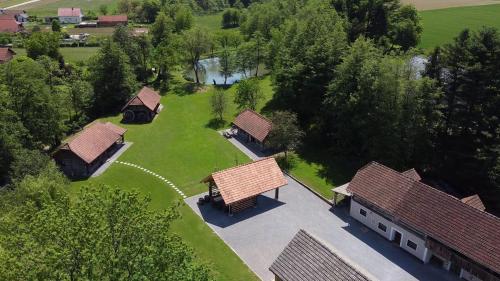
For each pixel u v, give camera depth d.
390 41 110.94
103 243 29.34
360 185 55.00
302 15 114.44
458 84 61.00
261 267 47.75
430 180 63.69
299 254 40.50
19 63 79.50
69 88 88.19
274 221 55.59
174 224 54.88
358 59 67.75
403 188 51.69
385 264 48.09
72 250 28.81
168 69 112.81
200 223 55.19
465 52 59.16
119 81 95.50
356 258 48.91
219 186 55.41
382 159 63.06
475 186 60.09
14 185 54.19
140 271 28.80
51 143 77.88
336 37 77.56
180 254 32.00
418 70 66.00
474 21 142.50
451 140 62.62
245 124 78.12
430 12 157.00
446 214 47.38
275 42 106.62
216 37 134.00
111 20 172.88
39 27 169.88
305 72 77.06
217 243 51.41
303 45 81.94
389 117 62.41
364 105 65.31
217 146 76.75
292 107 80.69
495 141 57.97
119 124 87.75
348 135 67.94
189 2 194.25
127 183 65.19
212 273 45.62
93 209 31.50
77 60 124.12
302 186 63.59
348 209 58.06
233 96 101.06
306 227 54.41
